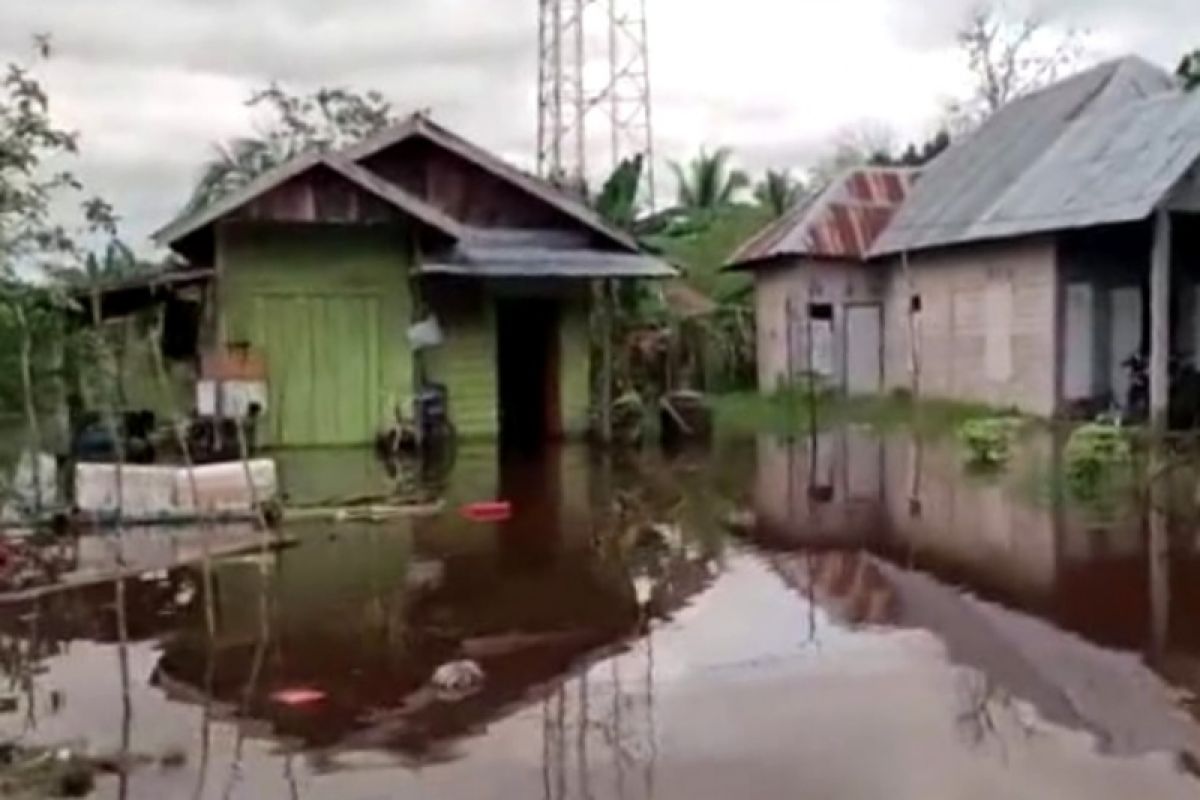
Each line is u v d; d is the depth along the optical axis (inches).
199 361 721.0
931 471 619.8
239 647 308.8
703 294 1273.4
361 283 711.7
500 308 794.8
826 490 564.1
